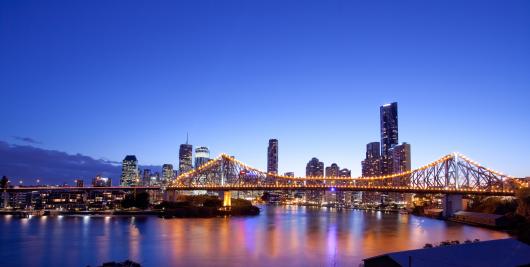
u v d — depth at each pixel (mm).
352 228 199875
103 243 140625
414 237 162125
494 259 75312
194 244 139250
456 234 173500
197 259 112688
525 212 194750
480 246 82312
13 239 150625
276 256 117500
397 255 76125
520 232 162625
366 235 167875
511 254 78375
